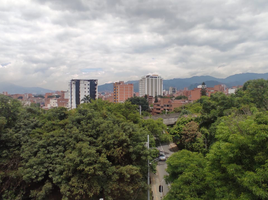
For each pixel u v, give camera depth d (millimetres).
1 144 13625
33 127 15859
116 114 23094
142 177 14367
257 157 6777
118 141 12844
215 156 8820
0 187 12234
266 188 6105
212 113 23141
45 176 13047
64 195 11023
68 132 14047
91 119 15938
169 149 28797
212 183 8109
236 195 7070
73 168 11234
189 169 10297
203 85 75688
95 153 11648
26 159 12406
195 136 22547
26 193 13250
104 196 12781
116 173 12039
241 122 9102
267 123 7145
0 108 15180
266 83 27453
